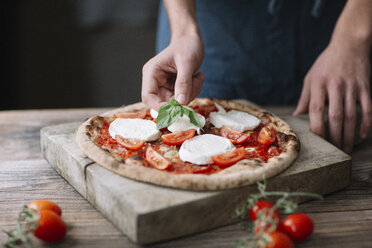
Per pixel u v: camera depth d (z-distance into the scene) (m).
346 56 0.69
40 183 0.61
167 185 0.52
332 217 0.54
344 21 0.71
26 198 0.57
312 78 0.72
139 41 1.66
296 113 0.76
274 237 0.46
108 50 1.66
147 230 0.48
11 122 0.78
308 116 0.75
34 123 0.78
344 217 0.54
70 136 0.63
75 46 1.64
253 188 0.53
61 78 1.63
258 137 0.62
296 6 0.83
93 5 1.61
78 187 0.58
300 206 0.56
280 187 0.55
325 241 0.50
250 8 0.84
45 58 1.62
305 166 0.57
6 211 0.55
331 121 0.69
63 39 1.63
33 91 1.62
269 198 0.54
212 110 0.68
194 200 0.50
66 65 1.64
